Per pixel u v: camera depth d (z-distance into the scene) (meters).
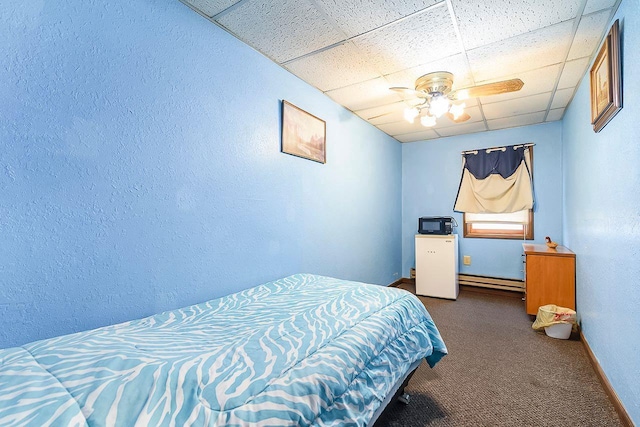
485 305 3.69
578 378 2.03
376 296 1.82
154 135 1.60
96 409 0.79
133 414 0.80
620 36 1.60
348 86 2.80
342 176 3.28
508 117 3.63
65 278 1.29
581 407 1.72
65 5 1.28
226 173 2.00
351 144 3.46
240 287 2.09
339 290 1.99
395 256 4.60
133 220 1.52
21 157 1.17
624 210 1.60
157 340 1.21
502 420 1.62
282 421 0.85
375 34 1.99
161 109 1.63
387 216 4.35
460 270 4.43
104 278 1.41
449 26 1.88
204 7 1.76
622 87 1.59
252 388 0.91
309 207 2.77
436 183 4.59
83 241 1.34
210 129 1.89
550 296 3.02
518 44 2.07
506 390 1.90
